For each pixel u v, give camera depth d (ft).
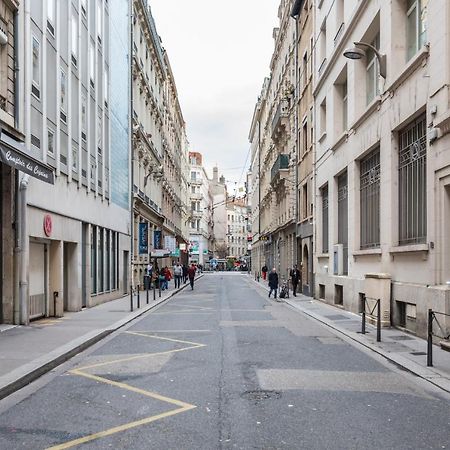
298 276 100.58
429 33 39.70
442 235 37.68
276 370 29.43
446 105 36.50
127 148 97.14
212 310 69.21
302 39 103.40
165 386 25.64
